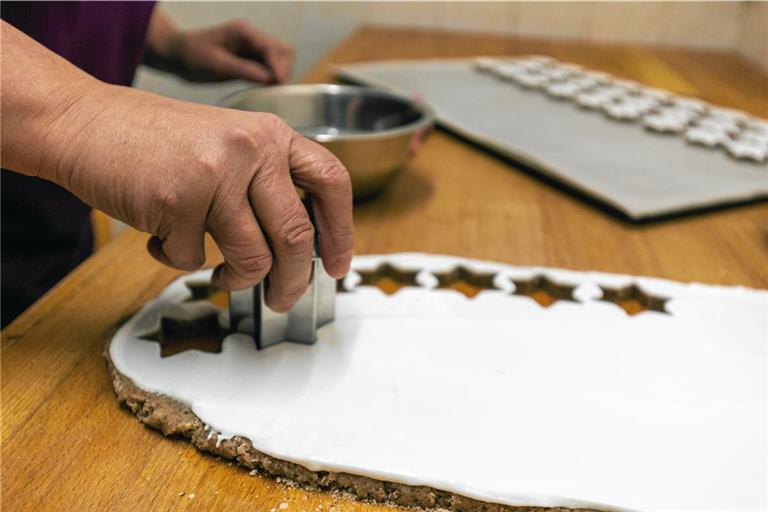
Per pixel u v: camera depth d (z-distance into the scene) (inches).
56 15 25.7
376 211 28.5
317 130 33.0
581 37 63.8
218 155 14.4
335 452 15.2
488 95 42.8
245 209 15.1
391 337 19.2
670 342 19.7
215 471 15.4
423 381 17.5
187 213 14.8
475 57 54.7
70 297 21.0
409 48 57.3
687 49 62.4
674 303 21.7
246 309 18.8
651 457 15.5
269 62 38.4
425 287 22.2
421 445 15.5
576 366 18.4
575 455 15.4
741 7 59.7
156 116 14.8
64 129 14.7
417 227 27.2
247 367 17.7
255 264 15.7
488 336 19.4
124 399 16.7
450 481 14.6
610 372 18.2
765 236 27.5
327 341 18.9
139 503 14.3
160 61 39.6
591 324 20.3
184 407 16.4
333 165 16.1
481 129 36.4
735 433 16.3
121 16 30.5
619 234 27.3
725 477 15.1
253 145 14.9
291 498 14.9
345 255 17.4
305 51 67.7
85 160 14.6
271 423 15.8
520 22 64.1
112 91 15.5
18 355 18.3
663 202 28.4
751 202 30.2
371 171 26.8
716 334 20.2
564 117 39.2
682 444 15.9
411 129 26.9
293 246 15.5
